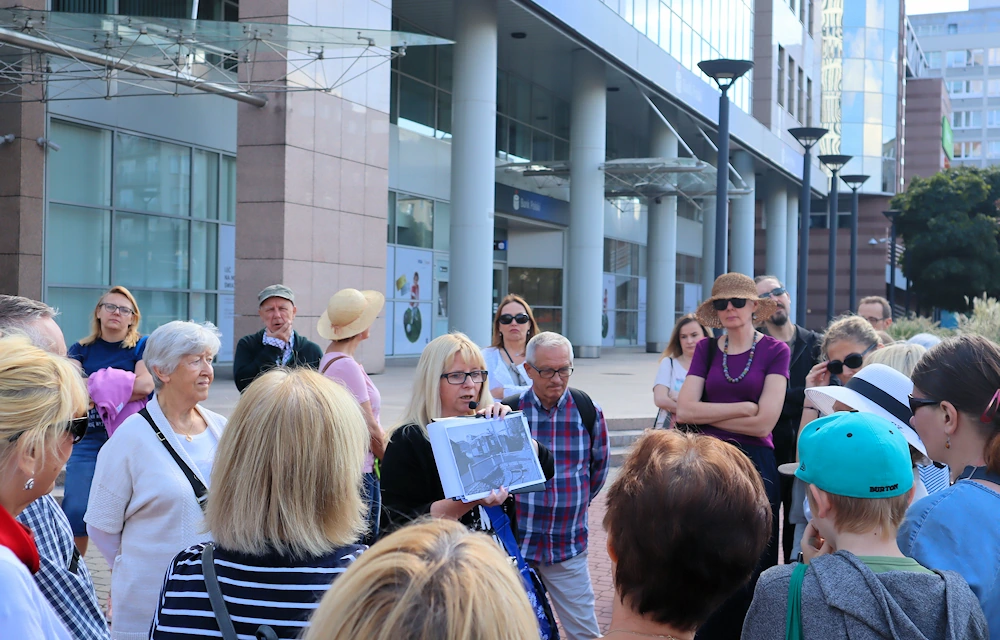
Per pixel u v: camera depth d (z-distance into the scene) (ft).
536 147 93.09
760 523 6.37
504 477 10.34
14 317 11.70
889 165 166.81
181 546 10.43
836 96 165.17
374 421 16.93
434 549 4.27
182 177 57.41
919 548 7.22
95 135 51.67
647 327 97.91
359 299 18.11
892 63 166.91
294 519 7.02
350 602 4.13
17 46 38.22
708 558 6.15
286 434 7.16
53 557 7.80
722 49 102.17
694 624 6.38
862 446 6.72
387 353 73.72
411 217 76.02
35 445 6.26
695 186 88.38
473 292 64.03
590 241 80.64
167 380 11.26
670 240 97.14
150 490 10.47
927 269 159.84
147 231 55.26
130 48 39.99
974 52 443.73
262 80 46.96
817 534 10.70
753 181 116.26
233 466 7.22
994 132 440.86
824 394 11.00
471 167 63.82
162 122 55.57
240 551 7.06
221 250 60.49
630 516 6.35
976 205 160.45
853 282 106.63
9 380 6.32
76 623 6.86
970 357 7.95
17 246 46.75
